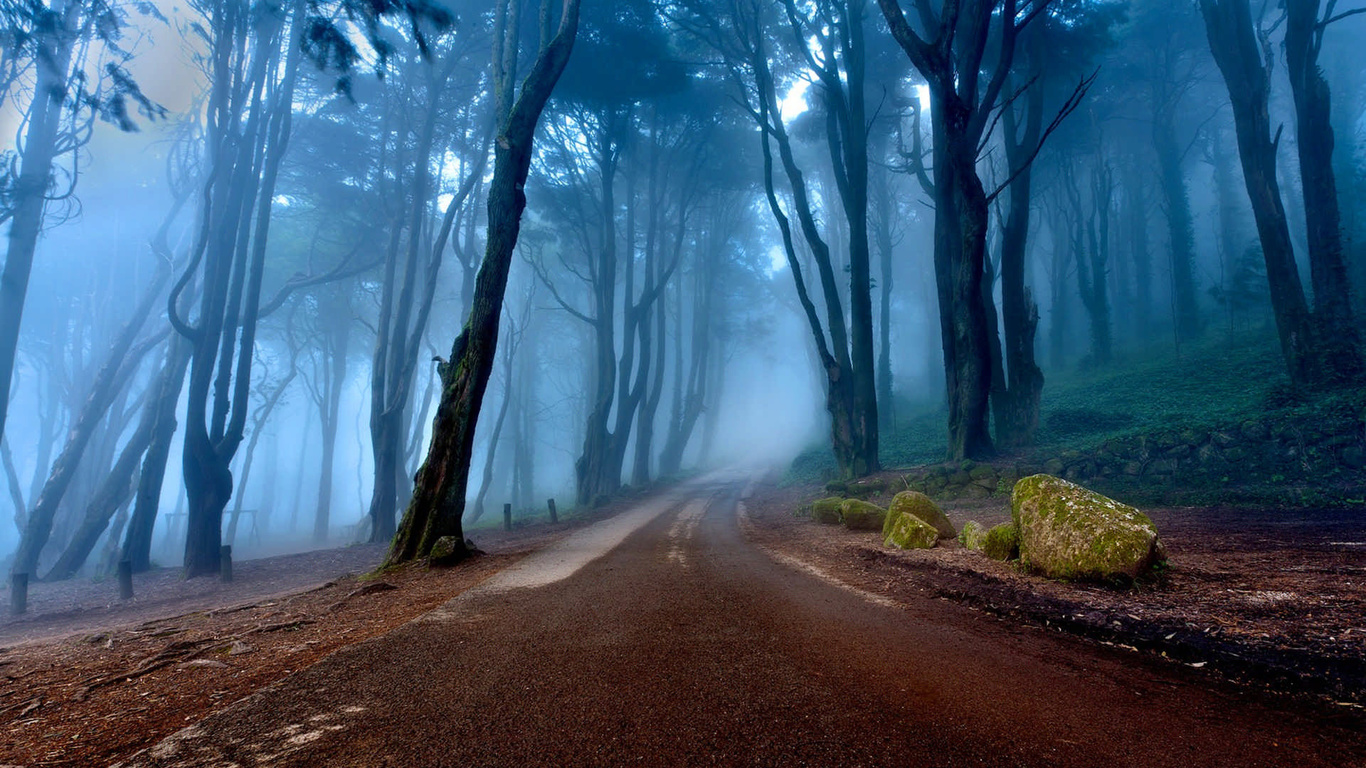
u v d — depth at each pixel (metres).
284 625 5.54
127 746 2.78
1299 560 6.15
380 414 23.86
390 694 3.26
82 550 20.78
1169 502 12.59
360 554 18.88
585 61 25.19
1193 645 3.81
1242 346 25.30
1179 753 2.46
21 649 6.88
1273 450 13.36
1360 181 29.75
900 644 4.15
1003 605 5.27
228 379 18.61
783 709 2.96
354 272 27.59
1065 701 3.05
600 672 3.59
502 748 2.57
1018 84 25.95
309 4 12.45
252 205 19.88
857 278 21.05
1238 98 17.72
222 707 3.28
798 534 12.84
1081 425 20.08
